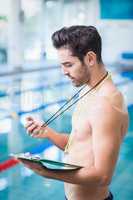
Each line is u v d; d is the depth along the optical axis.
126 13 13.40
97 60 1.18
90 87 1.21
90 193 1.28
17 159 1.13
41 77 10.02
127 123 1.21
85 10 13.82
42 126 1.48
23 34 11.85
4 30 11.40
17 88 8.13
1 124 5.01
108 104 1.13
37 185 3.01
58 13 13.29
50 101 6.73
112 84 1.21
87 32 1.15
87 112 1.19
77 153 1.23
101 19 13.70
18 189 2.93
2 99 6.87
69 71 1.18
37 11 12.65
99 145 1.11
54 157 3.70
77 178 1.10
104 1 13.57
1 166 3.44
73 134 1.27
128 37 13.45
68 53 1.15
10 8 11.41
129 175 3.23
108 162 1.10
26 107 6.16
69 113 5.50
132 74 11.18
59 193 2.86
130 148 4.01
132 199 2.76
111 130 1.11
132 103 6.57
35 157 1.13
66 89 8.09
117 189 2.94
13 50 11.35
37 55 12.54
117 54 13.59
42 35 12.77
